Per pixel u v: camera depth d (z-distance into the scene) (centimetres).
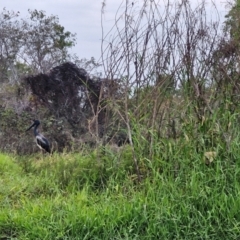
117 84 664
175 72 648
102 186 653
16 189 654
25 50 2044
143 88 661
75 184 657
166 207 569
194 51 645
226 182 595
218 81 652
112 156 669
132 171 652
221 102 650
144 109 655
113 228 546
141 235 547
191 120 641
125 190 628
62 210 578
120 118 677
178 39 654
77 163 709
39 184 669
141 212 565
